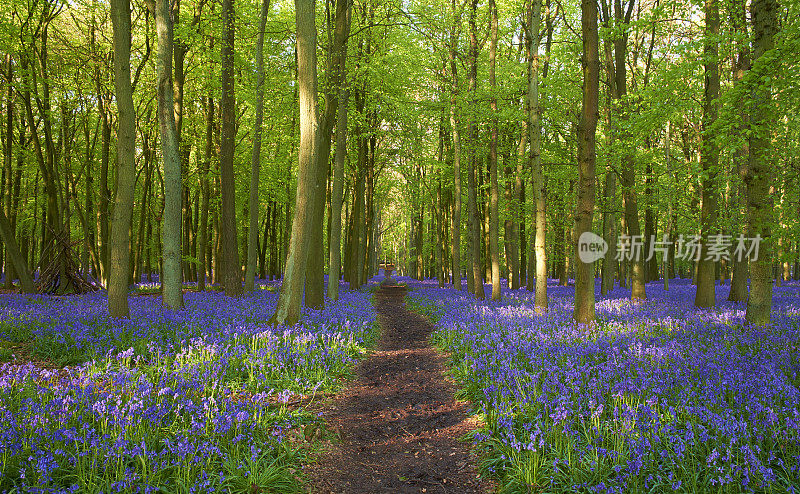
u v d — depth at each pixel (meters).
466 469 4.76
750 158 8.93
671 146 25.48
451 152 26.06
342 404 6.71
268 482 4.08
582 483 3.92
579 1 18.67
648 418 4.72
